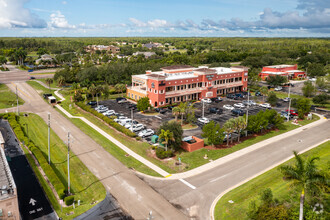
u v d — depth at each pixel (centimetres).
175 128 4991
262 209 3025
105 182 4028
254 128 5806
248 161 4744
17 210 3052
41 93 10175
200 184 3984
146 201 3556
